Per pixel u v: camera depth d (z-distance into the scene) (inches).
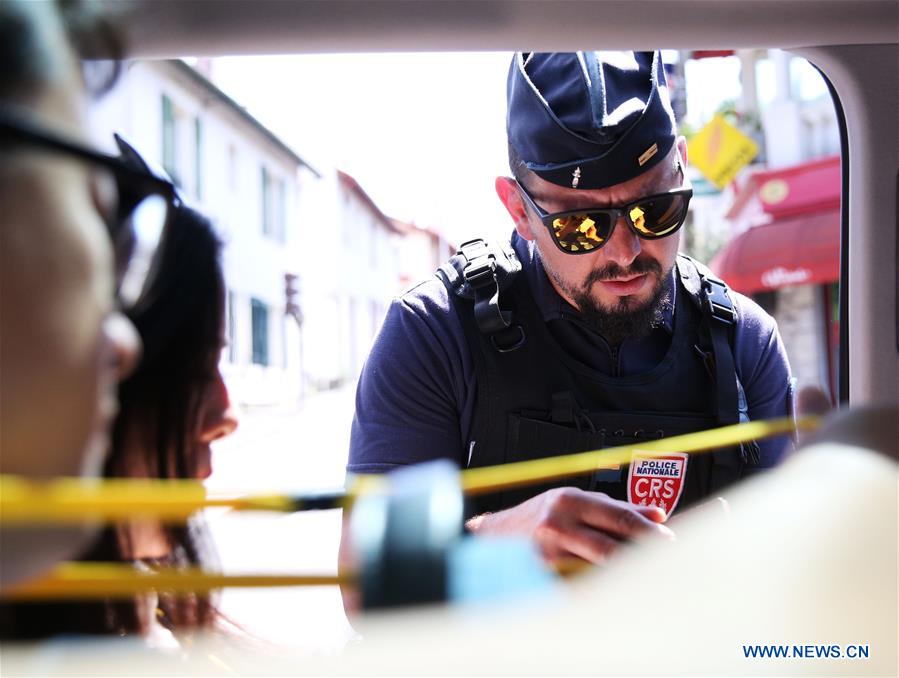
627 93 68.2
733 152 333.7
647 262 65.6
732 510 14.6
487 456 66.7
